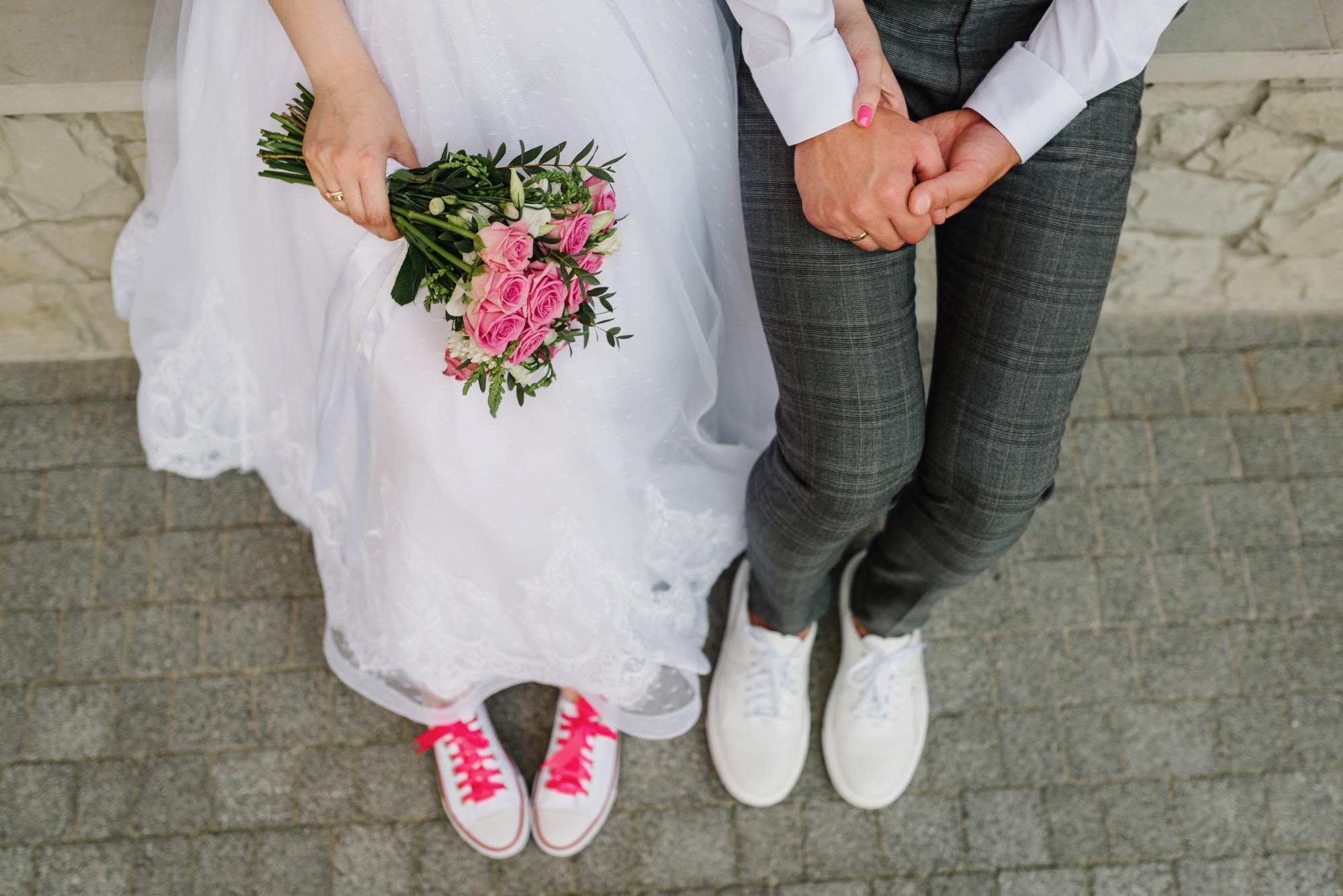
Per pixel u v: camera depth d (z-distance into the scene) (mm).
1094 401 2088
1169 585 1939
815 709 1857
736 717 1756
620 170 1236
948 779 1797
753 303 1512
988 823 1768
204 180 1370
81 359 2078
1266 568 1953
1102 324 2182
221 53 1249
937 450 1269
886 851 1746
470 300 1059
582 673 1560
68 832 1735
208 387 1647
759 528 1434
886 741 1747
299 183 1195
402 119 1192
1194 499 2004
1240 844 1755
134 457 1989
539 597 1466
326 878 1719
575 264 1096
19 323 1997
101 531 1935
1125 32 1080
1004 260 1192
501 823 1704
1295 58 1623
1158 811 1778
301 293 1387
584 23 1164
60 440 1999
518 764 1810
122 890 1703
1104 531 1979
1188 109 1766
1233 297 2172
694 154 1325
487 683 1707
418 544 1445
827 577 1624
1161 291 2170
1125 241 2057
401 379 1282
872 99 1122
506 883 1720
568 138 1225
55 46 1568
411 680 1660
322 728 1812
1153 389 2098
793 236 1203
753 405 1715
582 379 1321
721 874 1730
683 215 1322
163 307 1562
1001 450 1204
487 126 1211
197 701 1824
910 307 1243
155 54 1339
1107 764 1811
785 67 1120
